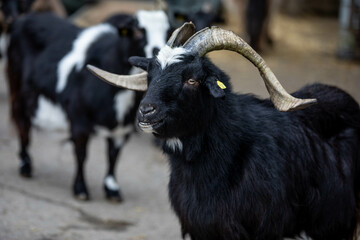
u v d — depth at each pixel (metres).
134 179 7.93
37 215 6.34
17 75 7.80
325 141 4.75
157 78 4.21
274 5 15.96
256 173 4.36
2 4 10.11
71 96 6.97
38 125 7.61
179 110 4.19
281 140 4.53
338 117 4.84
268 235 4.45
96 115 6.81
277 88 4.22
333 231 4.82
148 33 6.56
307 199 4.62
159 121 4.18
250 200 4.35
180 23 10.78
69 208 6.70
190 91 4.20
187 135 4.33
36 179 7.58
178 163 4.48
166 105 4.16
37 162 8.27
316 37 17.72
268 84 4.28
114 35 7.12
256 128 4.49
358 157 4.88
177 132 4.27
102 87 6.72
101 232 6.07
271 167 4.39
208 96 4.29
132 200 7.17
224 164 4.36
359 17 15.42
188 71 4.18
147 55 6.53
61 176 7.81
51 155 8.60
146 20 6.61
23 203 6.63
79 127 6.93
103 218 6.50
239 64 14.21
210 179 4.37
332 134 4.82
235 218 4.36
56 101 7.21
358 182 4.94
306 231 4.79
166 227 6.37
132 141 9.57
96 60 6.94
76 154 7.01
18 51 7.83
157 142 5.04
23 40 7.80
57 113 7.32
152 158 8.81
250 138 4.43
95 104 6.76
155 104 4.14
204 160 4.37
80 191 7.02
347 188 4.74
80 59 7.05
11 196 6.80
